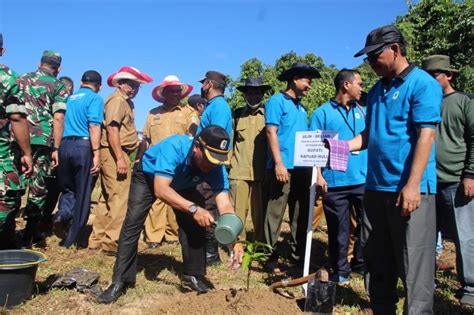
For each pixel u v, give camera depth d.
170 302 3.92
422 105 3.01
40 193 5.70
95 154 5.48
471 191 4.01
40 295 3.97
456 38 8.43
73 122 5.58
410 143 3.13
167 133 5.94
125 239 4.05
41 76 5.62
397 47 3.17
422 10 8.99
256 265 5.36
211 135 3.36
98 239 5.62
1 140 4.21
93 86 5.76
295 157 4.22
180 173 3.80
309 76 5.10
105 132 5.57
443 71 4.23
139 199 4.05
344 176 4.58
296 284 3.73
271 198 5.01
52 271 4.72
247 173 5.52
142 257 5.45
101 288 4.22
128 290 4.21
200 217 3.53
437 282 4.86
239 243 3.99
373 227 3.43
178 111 6.10
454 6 8.43
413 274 3.12
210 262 5.23
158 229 6.06
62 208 5.68
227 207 3.79
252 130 5.54
